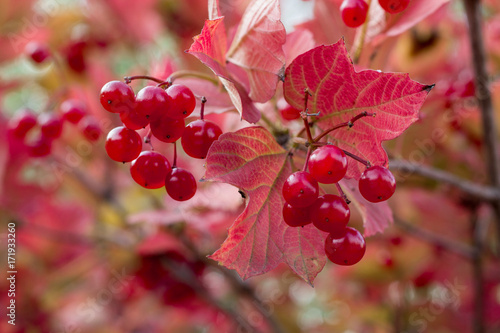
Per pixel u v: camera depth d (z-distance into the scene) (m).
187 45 0.46
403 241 0.42
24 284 0.47
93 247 0.46
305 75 0.23
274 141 0.24
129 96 0.23
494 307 0.46
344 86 0.23
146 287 0.44
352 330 0.54
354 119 0.23
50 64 0.45
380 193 0.23
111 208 0.46
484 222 0.41
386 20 0.28
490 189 0.32
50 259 0.47
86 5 0.47
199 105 0.26
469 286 0.45
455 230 0.43
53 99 0.37
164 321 0.53
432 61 0.43
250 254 0.24
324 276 0.55
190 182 0.25
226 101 0.26
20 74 0.48
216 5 0.24
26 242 0.46
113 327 0.51
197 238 0.41
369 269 0.44
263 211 0.24
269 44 0.24
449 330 0.46
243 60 0.24
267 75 0.24
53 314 0.49
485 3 0.46
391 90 0.23
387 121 0.23
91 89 0.43
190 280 0.42
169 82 0.25
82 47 0.46
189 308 0.45
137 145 0.24
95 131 0.34
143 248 0.39
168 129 0.24
